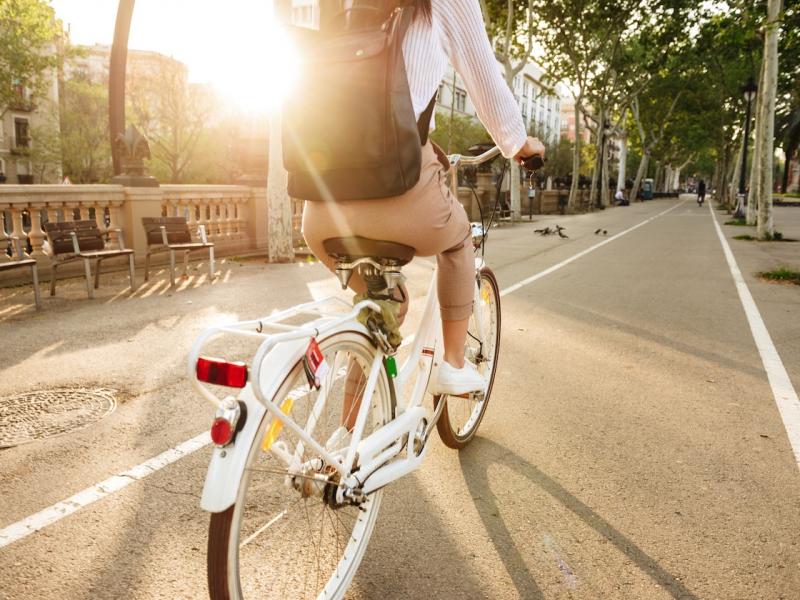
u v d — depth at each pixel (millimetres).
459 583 2318
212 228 12523
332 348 1945
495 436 3619
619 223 24703
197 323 6387
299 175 2037
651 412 4004
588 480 3096
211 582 1593
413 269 10344
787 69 27344
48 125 44938
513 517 2758
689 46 32656
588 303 7617
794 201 47094
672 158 70250
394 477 2238
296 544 2361
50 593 2244
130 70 40500
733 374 4793
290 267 10797
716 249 14148
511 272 10359
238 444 1598
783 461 3314
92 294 7754
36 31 37750
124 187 10141
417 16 1934
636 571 2385
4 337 5781
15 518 2734
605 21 32062
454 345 2699
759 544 2555
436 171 2096
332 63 1874
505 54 24609
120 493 2953
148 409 4016
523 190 32188
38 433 3635
